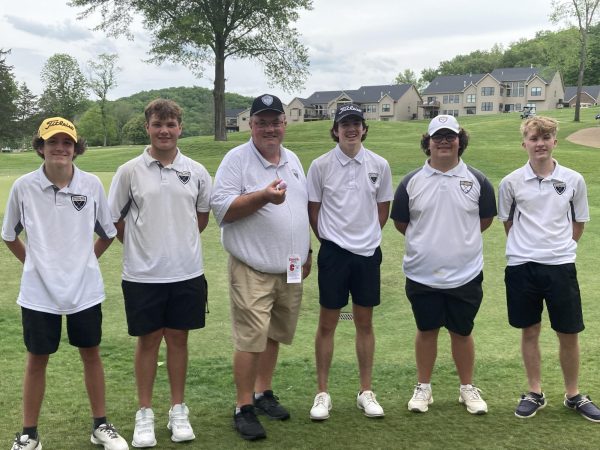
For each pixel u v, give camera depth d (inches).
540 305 139.6
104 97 2657.5
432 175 137.4
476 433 126.3
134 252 124.3
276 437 125.2
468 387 141.2
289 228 131.3
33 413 116.8
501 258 299.0
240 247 131.0
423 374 141.4
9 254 291.0
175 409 126.2
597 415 130.7
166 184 124.4
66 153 115.1
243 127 3663.9
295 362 175.2
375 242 139.2
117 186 125.1
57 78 2847.0
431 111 3368.6
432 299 138.0
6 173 743.7
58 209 116.3
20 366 163.0
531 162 138.2
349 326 214.4
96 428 120.0
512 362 170.4
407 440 123.4
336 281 137.3
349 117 134.3
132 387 152.9
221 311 223.8
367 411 135.3
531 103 3112.7
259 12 1197.1
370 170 139.5
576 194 136.4
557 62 1755.7
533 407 134.7
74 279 116.3
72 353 175.2
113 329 198.8
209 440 123.6
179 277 124.8
